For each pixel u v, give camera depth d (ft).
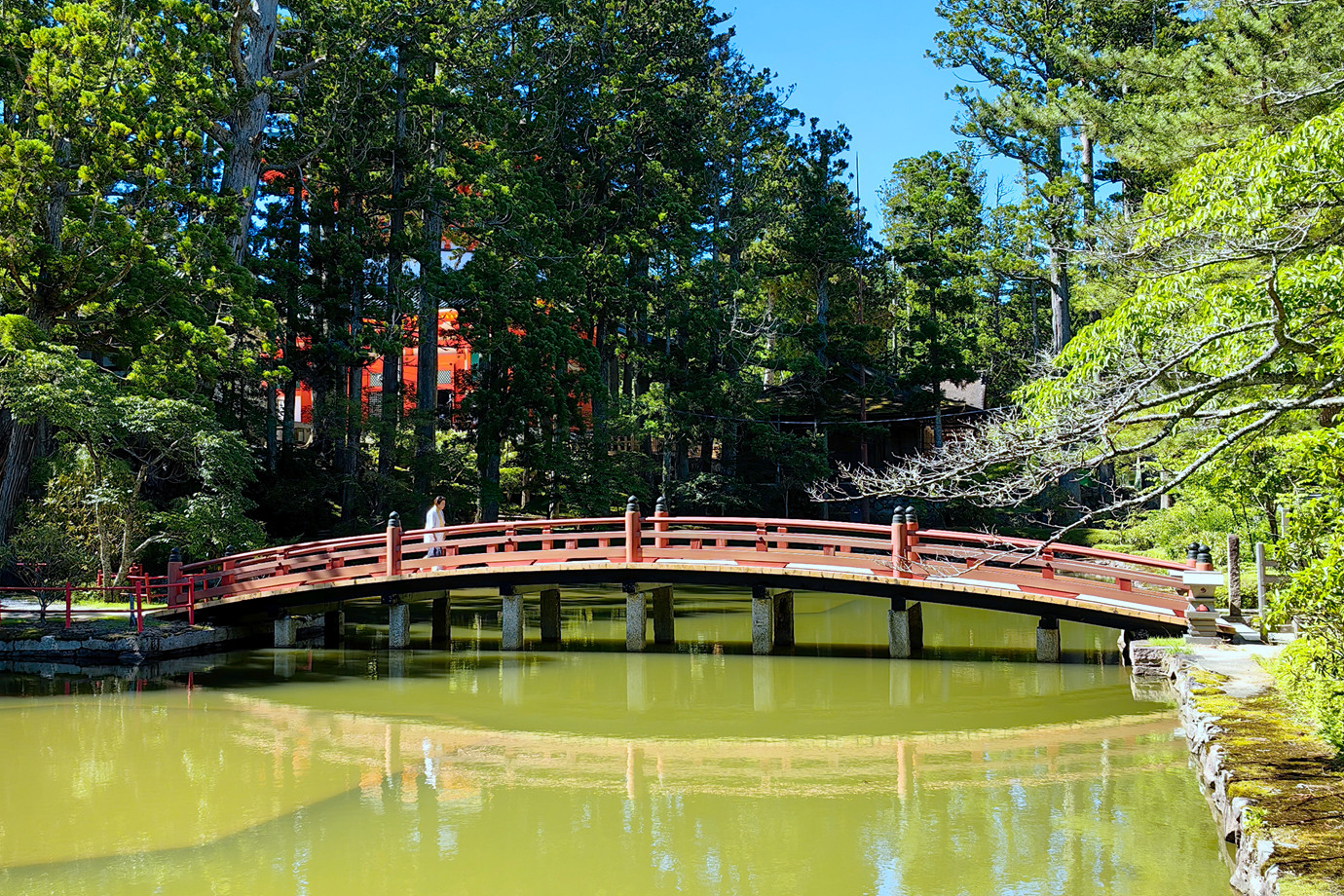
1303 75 54.90
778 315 141.90
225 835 31.53
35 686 54.65
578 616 82.07
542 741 43.01
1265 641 48.06
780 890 26.91
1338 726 28.27
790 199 168.35
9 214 68.28
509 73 117.80
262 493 96.99
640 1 142.31
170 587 66.33
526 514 110.73
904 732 43.57
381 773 38.17
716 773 37.99
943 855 29.01
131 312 75.51
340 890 27.14
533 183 112.88
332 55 99.30
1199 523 70.03
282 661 61.52
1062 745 40.24
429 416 101.24
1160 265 35.01
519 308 103.65
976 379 145.89
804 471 129.80
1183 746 39.09
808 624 76.84
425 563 64.64
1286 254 31.17
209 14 84.53
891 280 193.16
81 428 63.87
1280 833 21.93
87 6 71.31
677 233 130.72
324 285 102.83
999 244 139.85
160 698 51.24
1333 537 23.16
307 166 106.52
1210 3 63.36
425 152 109.40
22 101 72.13
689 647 65.26
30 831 31.81
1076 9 118.01
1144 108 66.23
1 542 72.69
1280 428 44.29
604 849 30.17
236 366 82.17
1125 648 57.11
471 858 29.48
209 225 80.59
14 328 65.31
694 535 61.57
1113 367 29.27
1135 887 25.80
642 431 120.98
